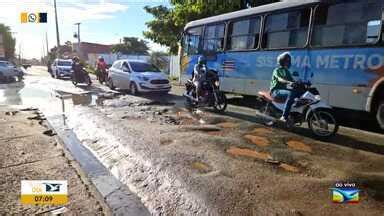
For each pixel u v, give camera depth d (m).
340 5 7.71
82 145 6.20
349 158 5.45
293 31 8.97
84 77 18.55
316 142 6.50
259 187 4.15
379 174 4.69
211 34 12.45
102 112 9.73
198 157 5.33
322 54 8.12
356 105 7.41
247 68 10.68
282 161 5.22
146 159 5.24
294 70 8.92
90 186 4.09
